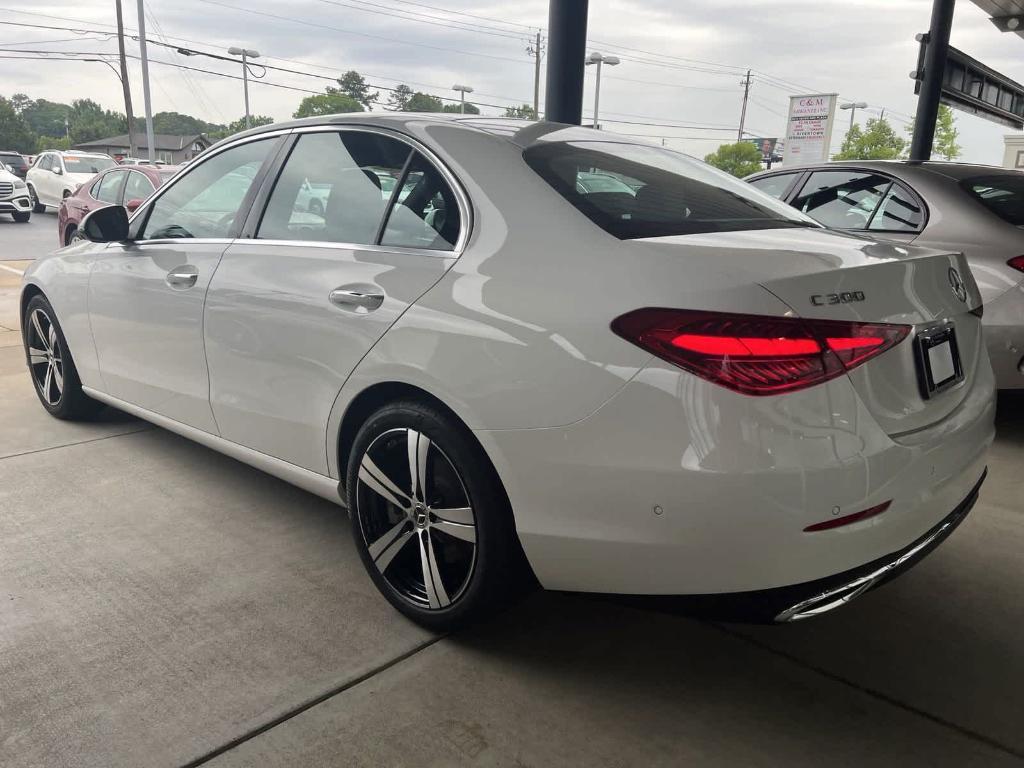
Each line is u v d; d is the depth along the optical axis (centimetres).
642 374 169
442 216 218
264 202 275
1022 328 365
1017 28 1262
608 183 218
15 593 244
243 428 277
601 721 192
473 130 230
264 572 260
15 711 191
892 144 5375
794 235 210
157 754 177
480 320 194
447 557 217
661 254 179
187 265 292
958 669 214
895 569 187
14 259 1160
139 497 317
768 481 160
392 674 208
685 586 175
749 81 7106
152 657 213
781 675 211
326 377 235
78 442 379
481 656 216
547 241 195
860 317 172
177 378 304
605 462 174
